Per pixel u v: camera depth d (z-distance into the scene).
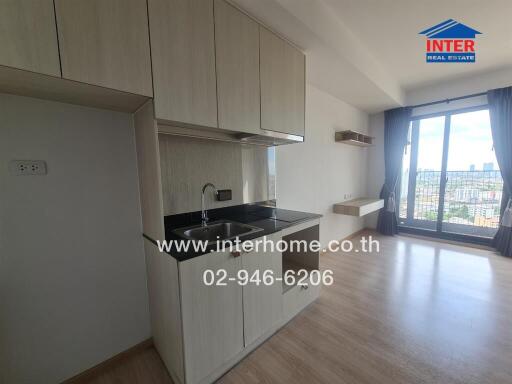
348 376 1.36
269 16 1.57
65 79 0.92
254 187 2.25
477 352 1.51
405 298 2.16
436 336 1.67
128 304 1.54
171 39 1.19
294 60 1.91
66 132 1.27
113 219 1.45
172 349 1.32
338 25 2.00
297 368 1.43
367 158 4.46
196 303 1.21
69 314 1.33
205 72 1.34
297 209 2.89
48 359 1.28
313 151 3.09
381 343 1.61
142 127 1.35
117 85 1.03
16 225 1.15
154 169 1.25
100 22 0.97
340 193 3.75
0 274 1.13
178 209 1.71
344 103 3.60
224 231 1.89
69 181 1.29
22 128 1.15
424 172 3.96
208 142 1.86
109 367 1.47
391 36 2.26
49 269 1.26
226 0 1.42
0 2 0.77
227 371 1.42
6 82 0.96
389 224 4.15
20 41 0.81
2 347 1.16
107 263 1.44
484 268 2.76
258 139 2.00
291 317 1.87
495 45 2.44
